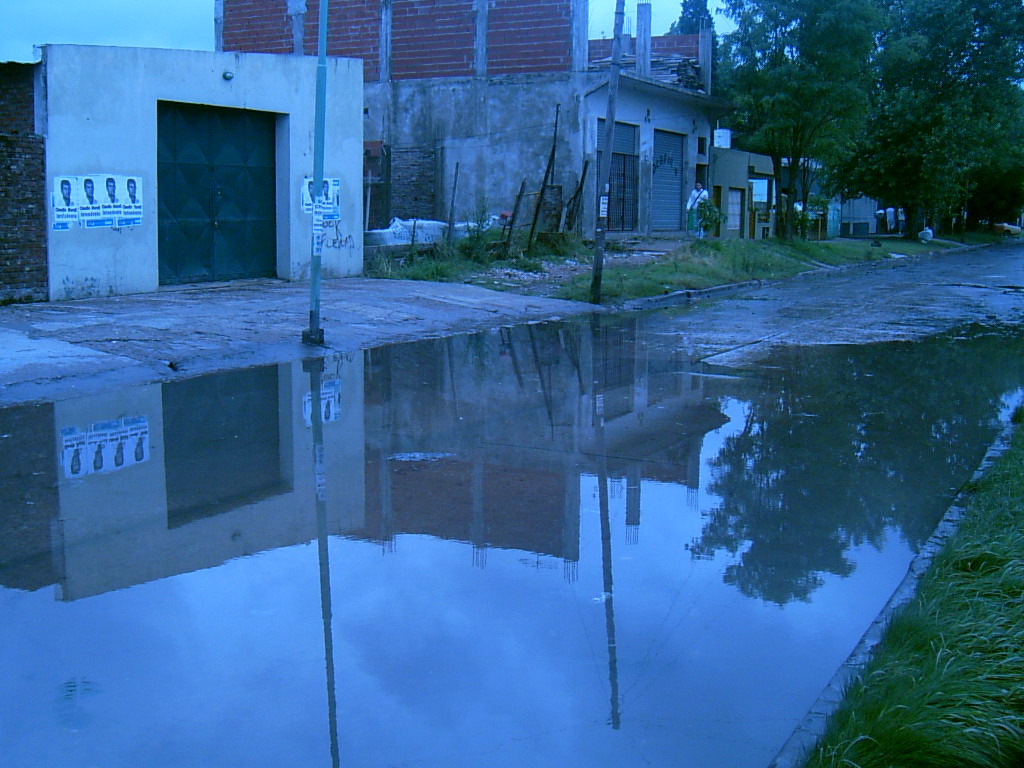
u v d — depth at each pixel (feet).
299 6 99.35
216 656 15.03
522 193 79.46
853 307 66.59
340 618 16.43
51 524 20.45
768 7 105.50
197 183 57.93
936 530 21.07
